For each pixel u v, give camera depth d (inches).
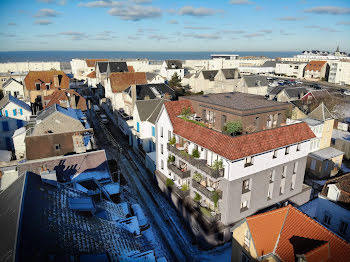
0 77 3639.3
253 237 840.3
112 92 2819.9
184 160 1312.7
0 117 2138.3
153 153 1839.3
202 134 1243.8
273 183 1278.3
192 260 1088.2
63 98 2260.1
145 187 1606.8
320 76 6171.3
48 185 861.8
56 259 572.1
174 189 1392.7
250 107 1374.3
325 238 813.2
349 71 5403.5
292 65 6633.9
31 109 2625.5
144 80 3070.9
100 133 2539.4
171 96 2659.9
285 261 786.8
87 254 634.8
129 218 930.7
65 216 751.1
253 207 1230.9
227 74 4158.5
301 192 1434.5
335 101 3043.8
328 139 1964.8
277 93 3339.1
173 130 1398.9
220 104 1435.8
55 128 1636.3
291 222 890.7
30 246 557.3
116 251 716.0
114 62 3922.2
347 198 1101.7
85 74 5354.3
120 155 2050.9
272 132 1235.9
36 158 1371.8
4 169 1261.1
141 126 1964.8
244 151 1098.1
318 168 1795.0
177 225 1296.8
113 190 1129.4
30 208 673.0
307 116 2012.8
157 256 845.2
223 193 1138.7
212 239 1139.9
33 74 3021.7
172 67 5054.1
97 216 863.1
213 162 1165.7
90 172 1182.9
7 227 638.5
